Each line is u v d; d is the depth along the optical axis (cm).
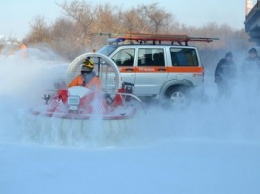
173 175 596
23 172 602
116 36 1375
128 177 584
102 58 914
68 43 3291
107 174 597
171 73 1301
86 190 530
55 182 560
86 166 636
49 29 3781
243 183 564
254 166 648
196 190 534
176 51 1317
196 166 644
